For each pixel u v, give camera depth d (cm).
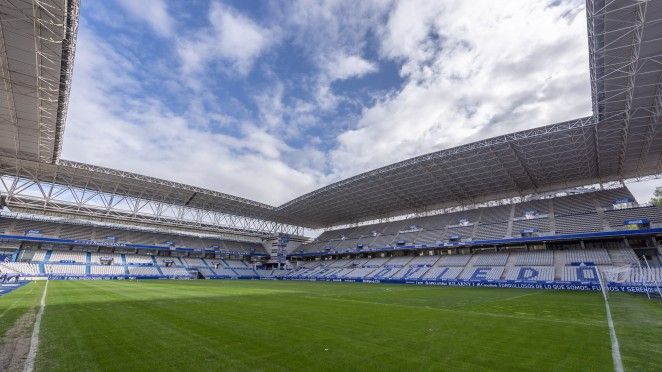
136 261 6575
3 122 3116
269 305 1911
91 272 5684
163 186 5697
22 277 4878
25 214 5853
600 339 1024
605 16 2177
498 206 5909
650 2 2020
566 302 2216
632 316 1538
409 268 5769
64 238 5925
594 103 2959
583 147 3922
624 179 4912
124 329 1092
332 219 8281
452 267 5244
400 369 705
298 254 8238
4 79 2489
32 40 2197
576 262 4159
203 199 6494
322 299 2392
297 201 6738
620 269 3612
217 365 718
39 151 3691
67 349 832
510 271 4503
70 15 2117
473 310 1780
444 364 744
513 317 1509
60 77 2512
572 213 4766
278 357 784
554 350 880
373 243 6825
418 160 4678
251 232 7912
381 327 1216
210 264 7550
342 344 925
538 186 5528
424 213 7106
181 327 1145
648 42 2264
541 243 4834
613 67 2545
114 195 5844
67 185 5294
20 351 813
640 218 4047
